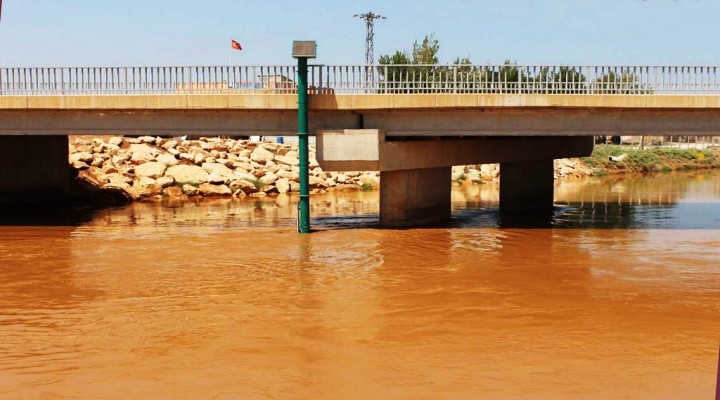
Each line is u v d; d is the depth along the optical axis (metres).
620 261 22.84
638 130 27.31
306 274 21.06
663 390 12.39
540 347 14.61
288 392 12.41
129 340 15.20
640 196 47.09
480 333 15.51
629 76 26.73
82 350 14.61
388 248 25.06
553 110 27.47
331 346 14.70
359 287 19.45
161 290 19.33
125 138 50.72
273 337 15.29
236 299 18.33
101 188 41.28
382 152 27.20
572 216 34.88
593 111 27.31
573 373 13.20
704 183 60.47
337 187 48.31
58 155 39.41
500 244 25.97
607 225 31.31
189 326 16.11
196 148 50.56
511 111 27.66
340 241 26.44
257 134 28.72
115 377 13.14
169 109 28.25
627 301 18.02
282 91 28.14
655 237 27.73
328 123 28.50
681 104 26.39
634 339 15.08
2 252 24.67
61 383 12.88
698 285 19.62
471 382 12.78
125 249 25.12
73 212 36.12
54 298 18.61
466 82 27.59
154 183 43.03
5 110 29.20
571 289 19.20
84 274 21.27
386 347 14.63
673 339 15.08
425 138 30.77
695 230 29.70
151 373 13.32
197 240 26.88
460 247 25.31
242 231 29.06
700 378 12.91
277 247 25.30
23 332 15.80
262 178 46.91
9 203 36.59
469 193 48.38
